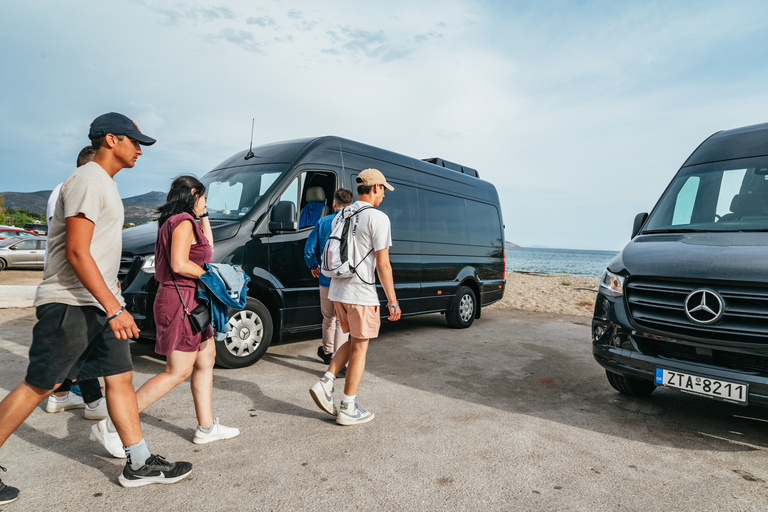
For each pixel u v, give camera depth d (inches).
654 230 177.9
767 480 114.8
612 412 160.6
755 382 122.6
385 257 137.3
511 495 104.2
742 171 174.2
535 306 440.5
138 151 104.7
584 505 101.0
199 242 115.8
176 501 97.7
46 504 95.2
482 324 344.2
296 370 201.2
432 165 315.6
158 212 115.3
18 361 197.3
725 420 155.0
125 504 96.0
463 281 320.8
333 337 206.1
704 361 133.5
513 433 139.3
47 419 139.6
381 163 269.9
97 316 95.4
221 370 196.9
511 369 214.2
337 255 138.3
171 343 112.2
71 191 91.1
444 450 126.3
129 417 101.4
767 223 153.1
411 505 98.9
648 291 146.8
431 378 195.8
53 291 92.7
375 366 212.8
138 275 183.3
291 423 142.6
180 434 131.5
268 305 216.7
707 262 137.3
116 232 98.8
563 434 139.8
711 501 104.1
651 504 102.3
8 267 695.7
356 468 114.5
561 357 240.5
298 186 223.0
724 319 129.6
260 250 206.1
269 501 98.7
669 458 125.5
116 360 99.3
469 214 339.0
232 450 122.6
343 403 141.9
